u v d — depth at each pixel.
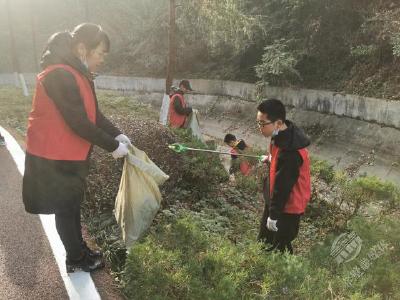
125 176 3.62
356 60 14.70
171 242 3.57
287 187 3.79
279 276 3.25
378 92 12.99
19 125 9.48
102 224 4.50
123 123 5.67
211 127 18.02
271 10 17.86
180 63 23.06
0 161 6.22
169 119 8.85
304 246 5.21
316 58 16.08
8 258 3.69
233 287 2.96
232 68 20.16
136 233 3.66
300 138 3.82
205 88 20.64
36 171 3.07
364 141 12.46
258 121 3.89
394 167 10.96
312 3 15.88
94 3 30.83
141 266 3.08
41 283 3.38
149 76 24.83
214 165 6.23
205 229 4.77
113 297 3.31
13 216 4.47
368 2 15.01
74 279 3.44
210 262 3.27
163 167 5.48
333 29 15.87
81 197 3.28
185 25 17.50
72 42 3.04
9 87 23.56
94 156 4.98
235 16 14.43
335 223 5.68
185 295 2.95
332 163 12.45
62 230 3.31
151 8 28.44
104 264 3.71
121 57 28.67
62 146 3.04
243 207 6.19
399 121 11.75
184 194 5.70
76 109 2.92
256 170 6.94
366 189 5.71
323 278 3.43
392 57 13.52
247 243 4.39
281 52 15.63
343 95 13.76
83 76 3.04
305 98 15.34
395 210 5.43
